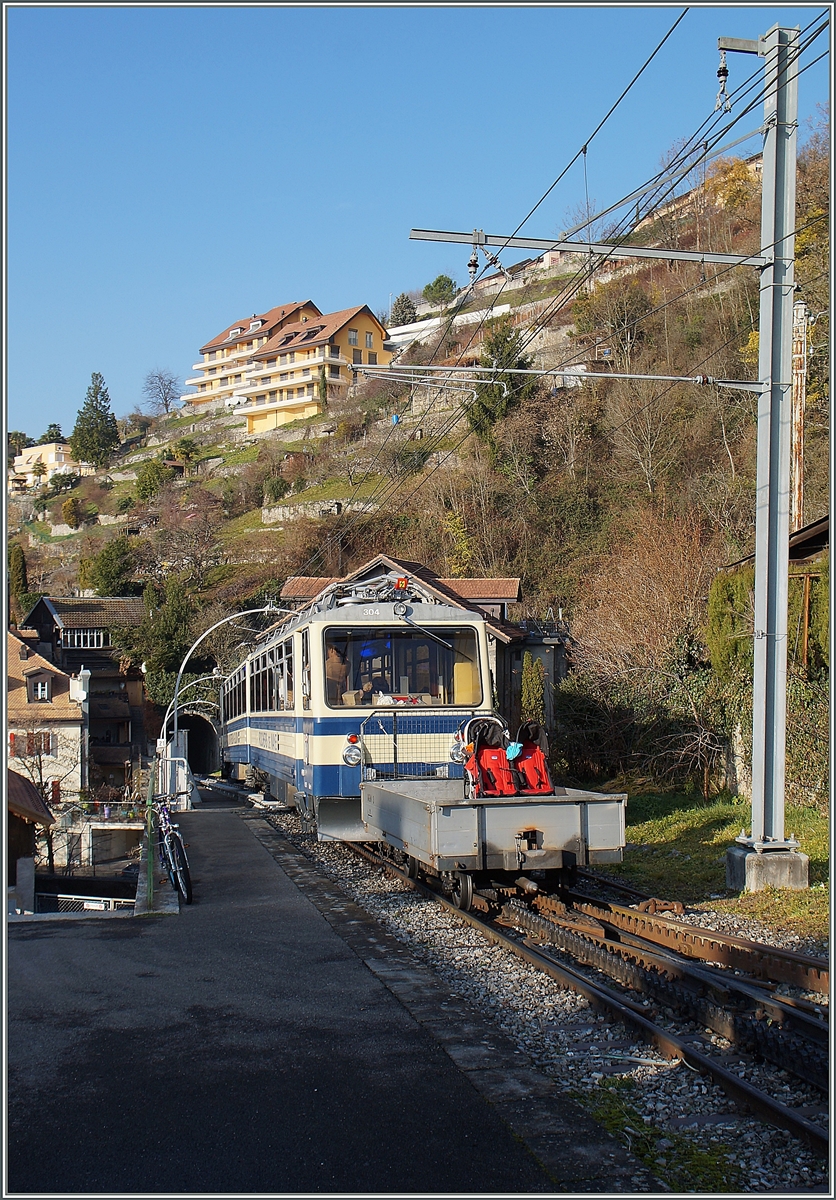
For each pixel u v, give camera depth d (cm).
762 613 1105
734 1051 592
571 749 2384
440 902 1036
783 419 1111
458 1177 424
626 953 817
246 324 10594
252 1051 581
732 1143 468
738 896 1066
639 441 4022
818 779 1560
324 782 1258
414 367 1275
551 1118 484
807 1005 657
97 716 5272
